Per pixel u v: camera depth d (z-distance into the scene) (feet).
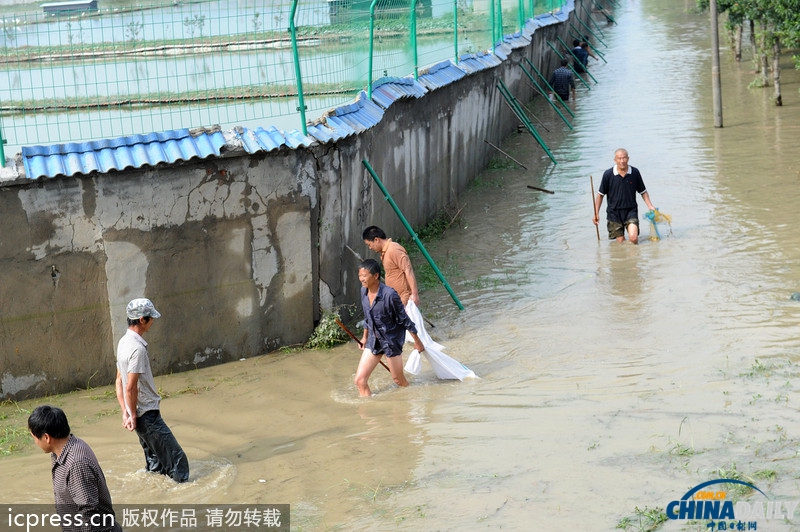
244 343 47.85
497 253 64.90
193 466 35.63
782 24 101.30
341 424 38.86
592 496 30.22
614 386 40.09
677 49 170.81
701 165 85.15
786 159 84.23
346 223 51.29
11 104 49.01
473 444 35.37
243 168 45.75
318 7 51.42
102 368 45.47
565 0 174.19
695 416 35.99
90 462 26.55
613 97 130.11
